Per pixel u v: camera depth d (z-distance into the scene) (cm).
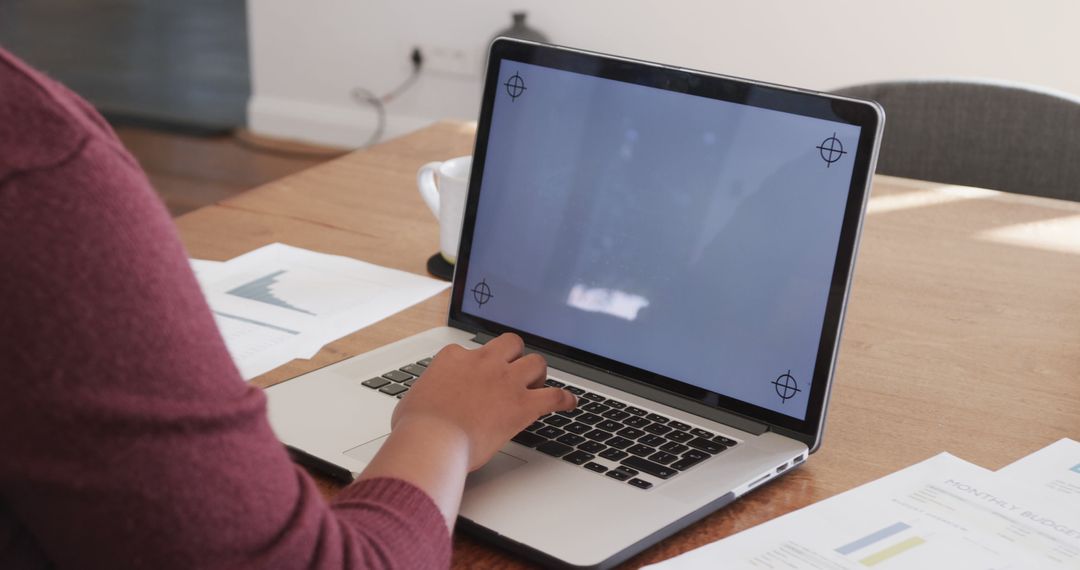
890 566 71
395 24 384
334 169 162
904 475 84
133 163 49
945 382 102
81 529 47
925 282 124
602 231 99
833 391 100
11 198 44
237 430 50
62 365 45
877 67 317
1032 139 167
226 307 116
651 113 96
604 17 347
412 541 61
